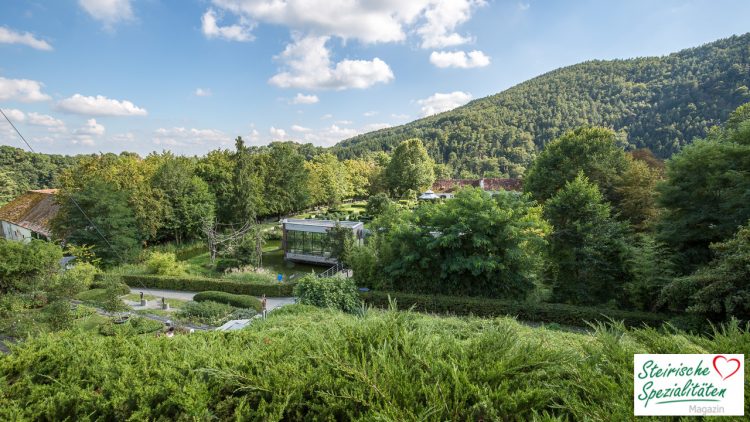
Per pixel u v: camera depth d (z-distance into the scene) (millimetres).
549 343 3234
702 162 14008
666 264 13805
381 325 3268
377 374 2512
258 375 2764
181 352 3500
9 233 37656
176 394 2557
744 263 9570
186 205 33250
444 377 2533
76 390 2816
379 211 38250
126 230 27188
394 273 17281
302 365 2840
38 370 3266
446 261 16359
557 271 17172
